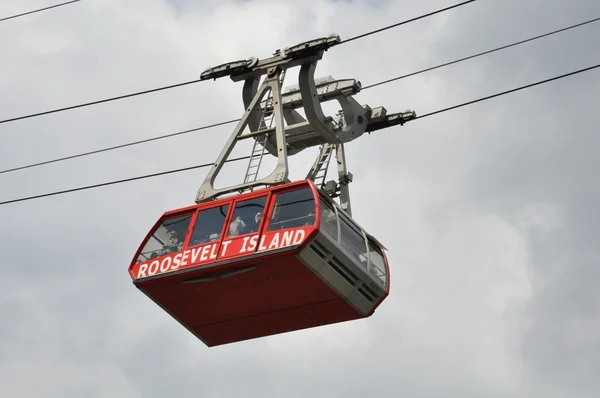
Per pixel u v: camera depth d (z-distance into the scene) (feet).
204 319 140.67
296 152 152.76
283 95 154.30
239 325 140.67
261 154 142.72
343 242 133.69
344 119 152.46
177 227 137.59
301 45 145.79
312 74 146.00
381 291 135.54
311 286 132.98
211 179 142.20
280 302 135.85
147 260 136.98
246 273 132.46
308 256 130.21
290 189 133.49
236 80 150.30
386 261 138.00
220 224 135.13
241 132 145.38
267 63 147.84
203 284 134.72
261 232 131.54
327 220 133.08
